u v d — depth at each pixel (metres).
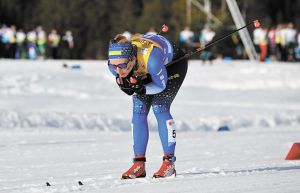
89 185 16.95
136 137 18.56
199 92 64.69
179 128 41.53
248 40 86.12
